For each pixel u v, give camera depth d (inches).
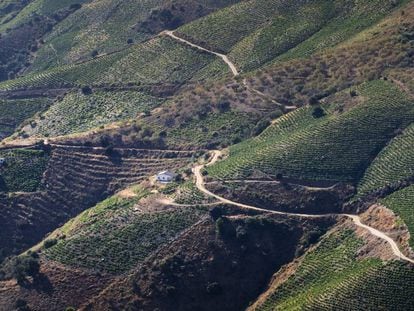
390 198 7386.8
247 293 6993.1
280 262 7214.6
